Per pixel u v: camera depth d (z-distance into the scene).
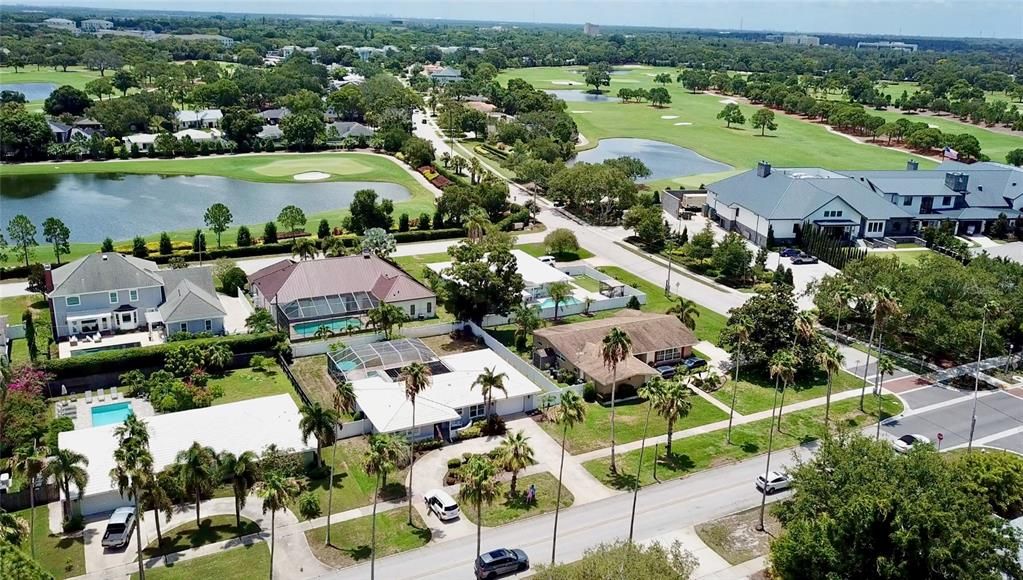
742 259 129.50
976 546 50.28
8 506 67.50
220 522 66.75
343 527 66.38
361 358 91.94
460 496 64.19
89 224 156.00
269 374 94.69
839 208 152.50
